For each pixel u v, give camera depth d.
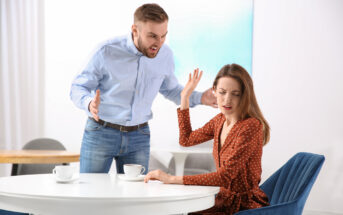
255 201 1.68
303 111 4.07
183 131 1.98
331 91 4.01
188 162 3.71
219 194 1.68
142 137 2.19
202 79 4.31
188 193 1.40
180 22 4.36
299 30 4.09
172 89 2.44
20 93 4.68
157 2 4.42
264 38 4.18
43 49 4.66
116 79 2.15
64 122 4.62
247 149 1.66
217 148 1.83
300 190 1.56
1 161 2.71
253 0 4.21
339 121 3.98
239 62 4.23
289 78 4.11
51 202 1.28
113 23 4.54
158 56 2.22
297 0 4.10
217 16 4.29
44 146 3.31
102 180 1.69
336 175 3.96
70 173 1.56
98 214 1.26
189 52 4.34
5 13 4.69
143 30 2.01
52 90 4.64
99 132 2.09
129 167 1.71
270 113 4.14
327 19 4.04
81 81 2.13
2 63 4.68
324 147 4.01
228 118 1.81
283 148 4.11
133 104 2.17
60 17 4.63
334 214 3.90
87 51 4.59
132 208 1.28
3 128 4.66
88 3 4.59
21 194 1.30
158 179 1.65
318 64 4.05
